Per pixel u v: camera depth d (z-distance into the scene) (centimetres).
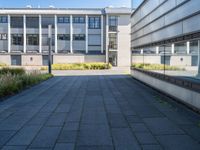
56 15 5284
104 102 1026
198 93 825
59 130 644
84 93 1284
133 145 538
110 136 595
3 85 1172
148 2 1552
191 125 677
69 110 876
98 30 5356
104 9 5331
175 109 876
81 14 5281
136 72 1992
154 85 1411
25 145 542
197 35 865
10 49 5300
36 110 878
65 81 1916
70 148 525
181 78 1005
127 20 5309
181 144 541
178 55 1060
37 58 5200
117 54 5331
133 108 901
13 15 5275
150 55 1524
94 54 5306
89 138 583
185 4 955
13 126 681
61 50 5331
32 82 1623
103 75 2552
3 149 521
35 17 5306
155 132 621
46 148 525
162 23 1259
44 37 5316
